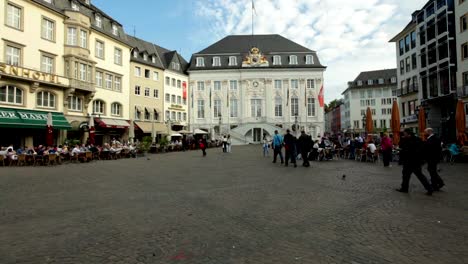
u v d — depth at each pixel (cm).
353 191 898
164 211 682
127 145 2816
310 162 1877
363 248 448
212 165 1756
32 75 2603
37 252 447
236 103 5956
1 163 1966
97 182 1134
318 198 802
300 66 5869
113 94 3762
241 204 742
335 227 550
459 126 1777
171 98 5344
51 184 1093
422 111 2072
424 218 602
